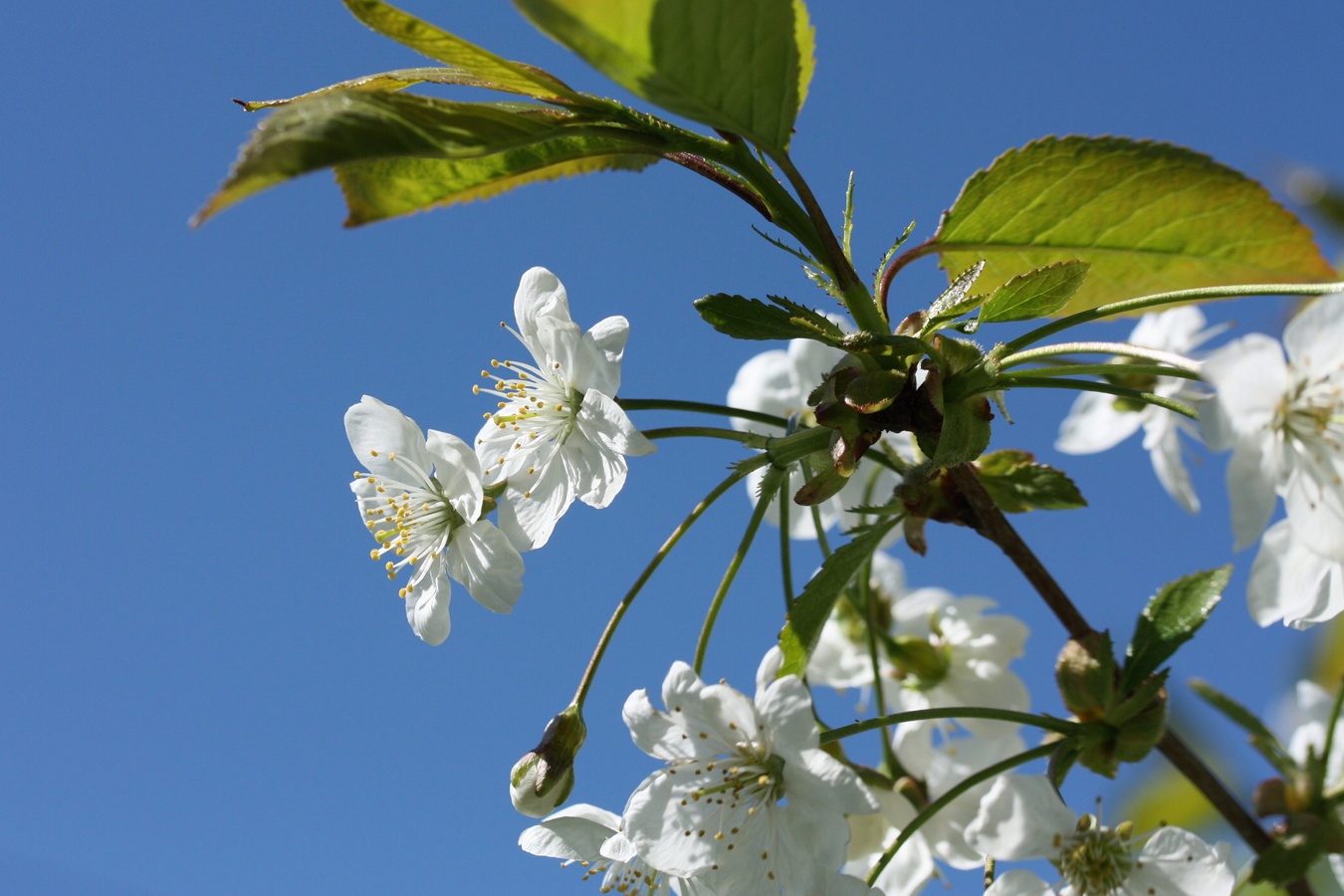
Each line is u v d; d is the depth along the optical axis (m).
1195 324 0.41
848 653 0.40
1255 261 0.37
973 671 0.40
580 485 0.37
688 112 0.34
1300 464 0.34
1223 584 0.35
